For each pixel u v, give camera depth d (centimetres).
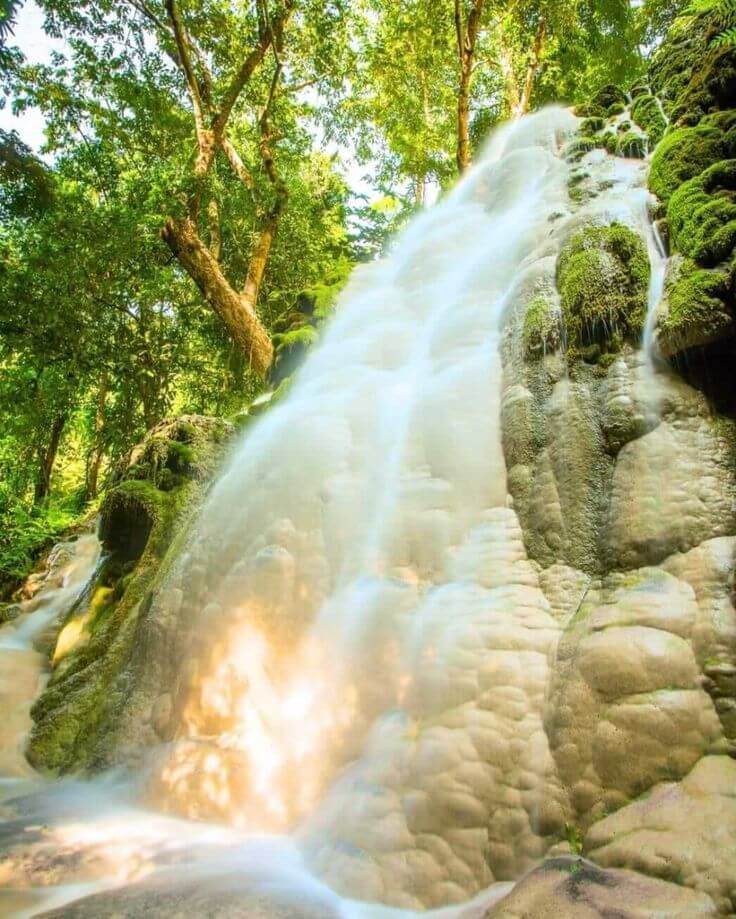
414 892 279
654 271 399
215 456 708
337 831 312
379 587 392
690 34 625
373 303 682
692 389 351
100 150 1437
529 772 290
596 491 359
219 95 1441
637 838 241
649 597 302
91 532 1180
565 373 404
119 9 1291
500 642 332
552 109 751
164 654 489
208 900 272
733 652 272
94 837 350
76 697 547
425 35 1451
